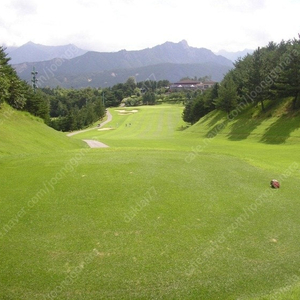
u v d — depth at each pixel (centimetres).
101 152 2291
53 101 14438
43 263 830
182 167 1797
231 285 754
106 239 952
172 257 863
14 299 700
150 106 14775
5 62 5812
